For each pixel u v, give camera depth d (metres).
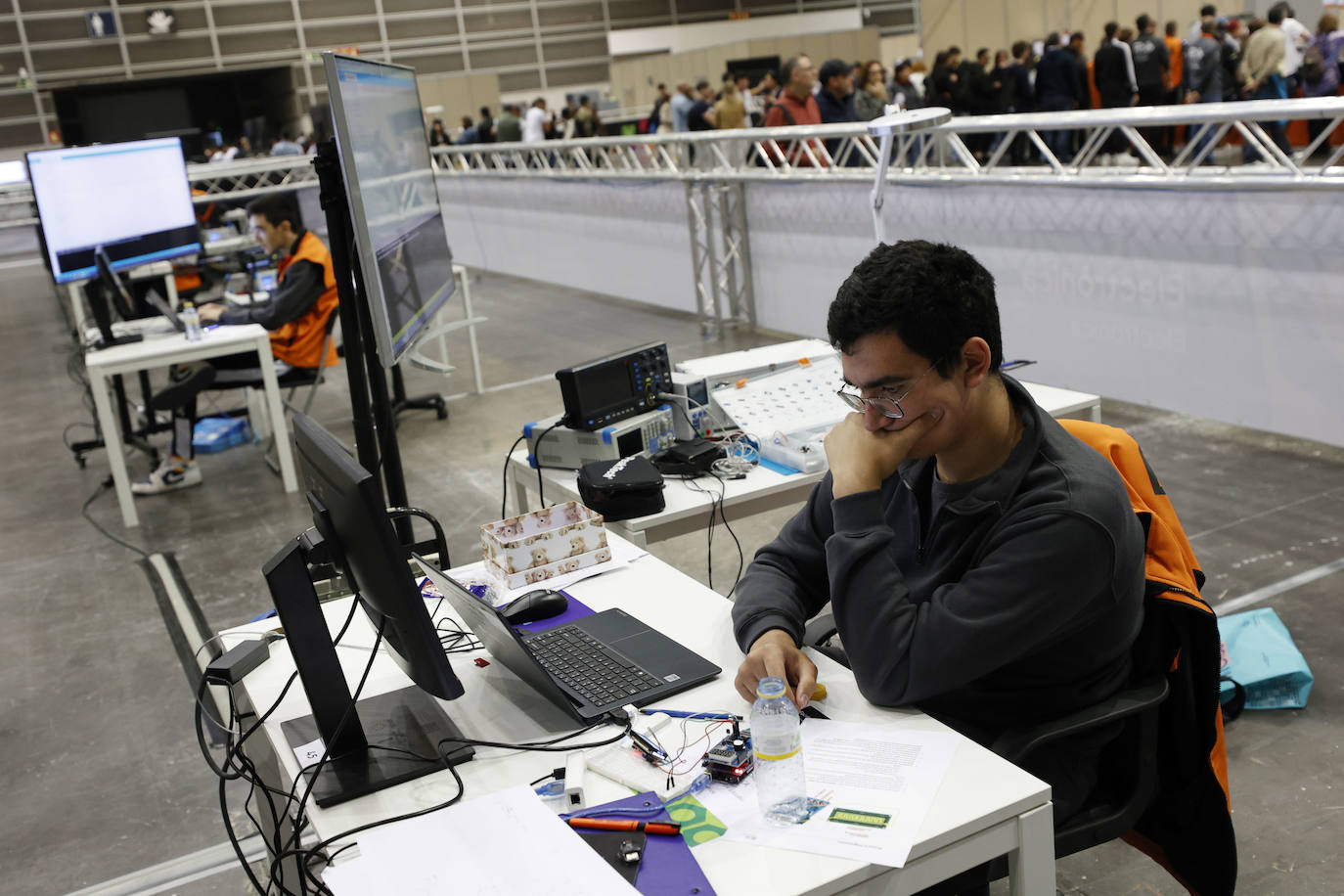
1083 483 1.40
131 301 5.97
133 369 4.63
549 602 1.86
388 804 1.38
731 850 1.20
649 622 1.81
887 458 1.45
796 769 1.26
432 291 3.37
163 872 2.42
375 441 2.47
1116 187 4.46
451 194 12.19
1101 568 1.38
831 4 22.72
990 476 1.45
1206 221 4.16
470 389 6.54
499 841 1.23
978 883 1.41
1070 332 4.89
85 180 5.02
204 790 2.73
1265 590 3.11
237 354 5.27
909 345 1.35
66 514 5.01
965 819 1.22
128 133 18.67
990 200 5.09
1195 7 11.66
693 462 2.52
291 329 5.20
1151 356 4.54
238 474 5.35
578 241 9.42
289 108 19.94
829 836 1.21
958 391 1.38
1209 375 4.32
